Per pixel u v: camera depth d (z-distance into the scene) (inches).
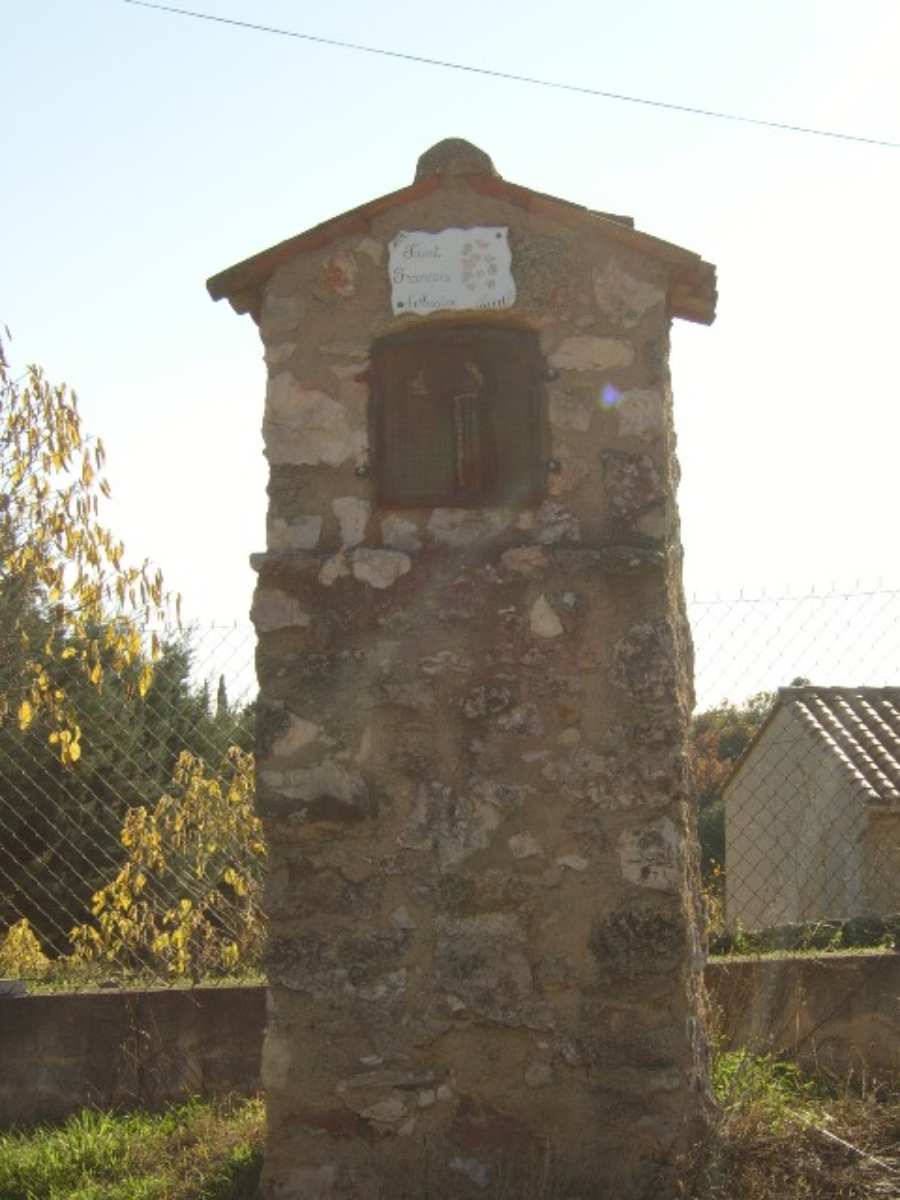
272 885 193.8
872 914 339.6
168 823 275.1
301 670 197.5
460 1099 187.2
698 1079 190.5
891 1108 207.8
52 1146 209.9
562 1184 181.9
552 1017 187.5
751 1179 181.9
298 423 203.8
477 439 202.1
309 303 205.6
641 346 201.8
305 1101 188.9
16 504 277.6
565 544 197.0
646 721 191.9
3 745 269.3
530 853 190.7
